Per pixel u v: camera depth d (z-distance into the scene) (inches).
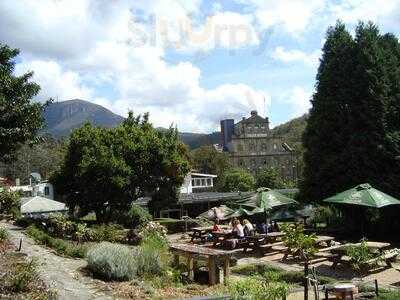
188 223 1477.6
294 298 450.9
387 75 1110.4
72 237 906.1
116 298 429.4
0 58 703.1
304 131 1256.2
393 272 633.0
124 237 959.0
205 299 414.3
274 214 1063.6
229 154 3607.3
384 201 784.9
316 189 1175.6
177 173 1346.0
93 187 1226.6
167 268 570.9
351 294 436.8
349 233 1083.9
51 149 3592.5
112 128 1336.1
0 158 764.0
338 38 1224.8
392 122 1088.2
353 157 1090.7
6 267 469.7
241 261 765.9
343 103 1148.5
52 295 397.4
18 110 701.9
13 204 1392.7
